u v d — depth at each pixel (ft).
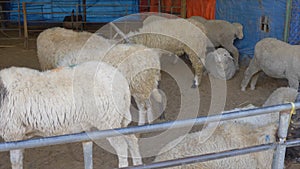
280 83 21.35
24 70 10.39
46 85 10.07
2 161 12.76
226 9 27.04
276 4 21.76
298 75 17.72
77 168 12.55
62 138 6.05
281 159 7.74
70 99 10.07
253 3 23.84
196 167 9.22
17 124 10.00
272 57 18.42
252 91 20.30
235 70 23.34
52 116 10.03
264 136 9.77
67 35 16.61
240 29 24.14
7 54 29.60
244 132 9.95
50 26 43.96
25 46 32.40
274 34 22.20
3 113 9.92
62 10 45.96
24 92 9.91
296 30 20.94
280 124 7.45
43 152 13.56
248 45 24.85
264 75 22.50
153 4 40.52
